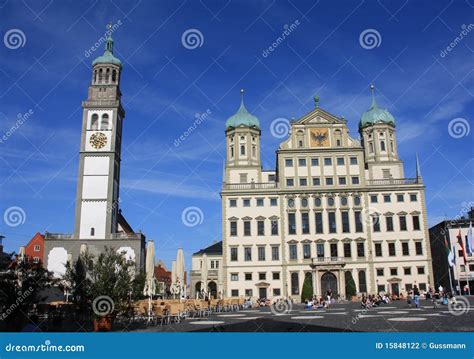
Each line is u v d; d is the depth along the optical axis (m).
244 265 88.25
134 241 83.69
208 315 43.94
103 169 87.38
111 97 91.56
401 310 44.28
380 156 100.94
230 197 90.94
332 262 86.88
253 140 102.44
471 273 90.88
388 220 89.25
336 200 90.38
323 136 94.69
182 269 49.94
